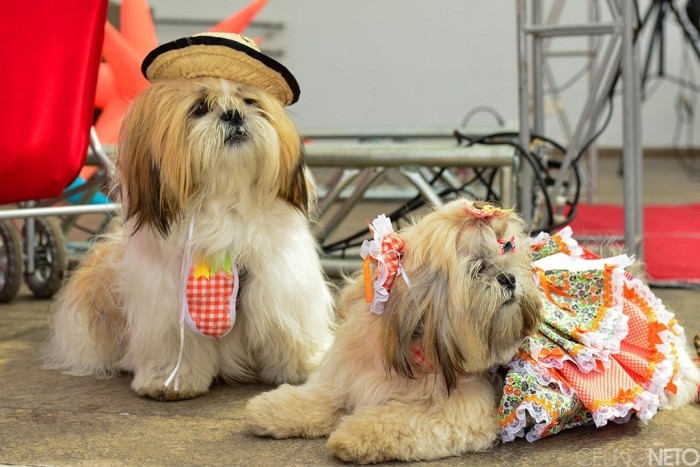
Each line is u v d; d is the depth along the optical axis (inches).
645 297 102.5
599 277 101.1
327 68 470.3
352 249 193.9
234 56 104.7
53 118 130.0
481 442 88.4
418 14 460.4
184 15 468.4
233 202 106.8
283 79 109.0
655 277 178.2
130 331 113.6
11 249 167.8
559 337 94.0
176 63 105.0
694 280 173.6
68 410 106.7
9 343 140.9
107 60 183.8
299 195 111.7
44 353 132.9
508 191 161.2
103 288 121.2
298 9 466.9
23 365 128.3
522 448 90.1
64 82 129.2
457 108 465.1
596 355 93.1
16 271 168.2
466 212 87.4
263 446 92.0
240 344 115.3
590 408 90.4
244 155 103.6
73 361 125.0
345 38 466.6
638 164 172.7
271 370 116.6
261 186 106.7
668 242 219.1
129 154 107.3
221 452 90.7
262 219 109.0
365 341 93.5
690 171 429.1
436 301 85.7
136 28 195.8
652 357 97.7
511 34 454.3
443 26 459.5
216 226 106.4
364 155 166.6
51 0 124.8
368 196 257.4
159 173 104.2
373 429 85.5
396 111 470.0
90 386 117.5
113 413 105.2
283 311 110.6
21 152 128.9
